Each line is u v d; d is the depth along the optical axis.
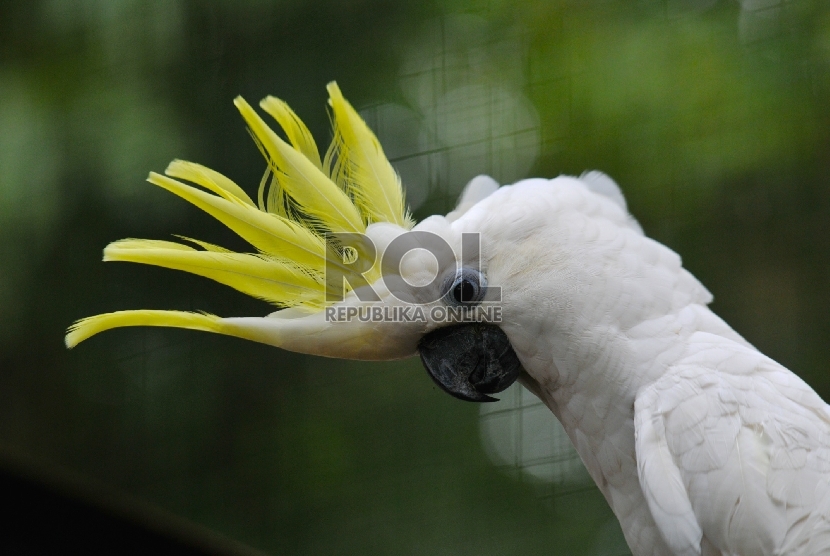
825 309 6.61
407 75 6.54
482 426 6.66
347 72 6.43
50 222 6.00
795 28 6.56
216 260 3.46
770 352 6.66
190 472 6.59
